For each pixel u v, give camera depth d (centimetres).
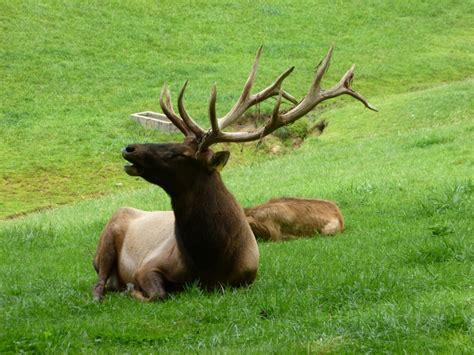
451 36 5097
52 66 4300
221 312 1016
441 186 1870
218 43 4806
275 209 1622
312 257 1375
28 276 1390
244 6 5338
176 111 3816
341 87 1173
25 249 1742
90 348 909
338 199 1931
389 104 3612
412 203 1772
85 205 2597
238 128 3597
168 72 4375
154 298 1123
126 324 993
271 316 1007
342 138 3281
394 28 5184
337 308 1019
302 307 1027
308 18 5250
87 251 1630
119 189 3200
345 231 1650
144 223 1252
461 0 5616
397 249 1348
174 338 941
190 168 1101
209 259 1119
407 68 4541
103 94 4084
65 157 3459
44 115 3847
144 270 1160
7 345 920
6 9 4731
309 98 1166
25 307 1113
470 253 1233
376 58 4703
